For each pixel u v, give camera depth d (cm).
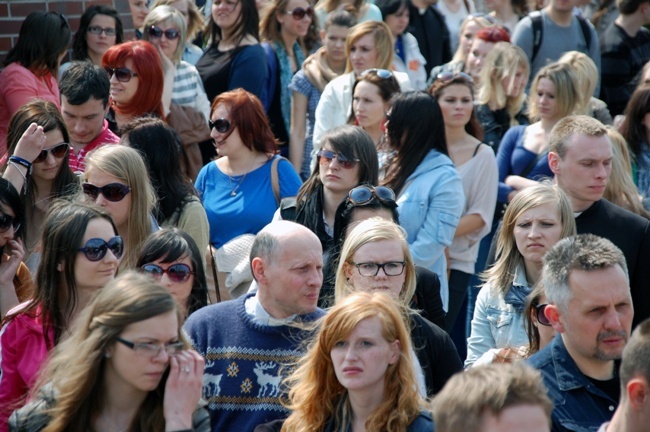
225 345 1427
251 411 1409
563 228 1669
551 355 1312
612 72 3403
